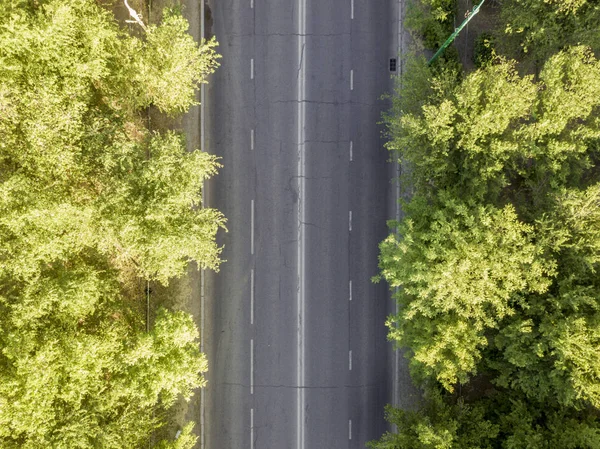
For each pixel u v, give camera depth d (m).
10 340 15.59
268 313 24.27
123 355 17.70
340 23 23.95
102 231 17.23
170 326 18.77
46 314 17.03
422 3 23.17
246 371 24.22
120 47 18.12
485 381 23.28
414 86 20.03
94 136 17.11
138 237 17.23
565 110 17.62
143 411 19.67
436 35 22.97
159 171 16.94
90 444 16.69
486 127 17.25
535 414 20.00
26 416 15.47
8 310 17.06
